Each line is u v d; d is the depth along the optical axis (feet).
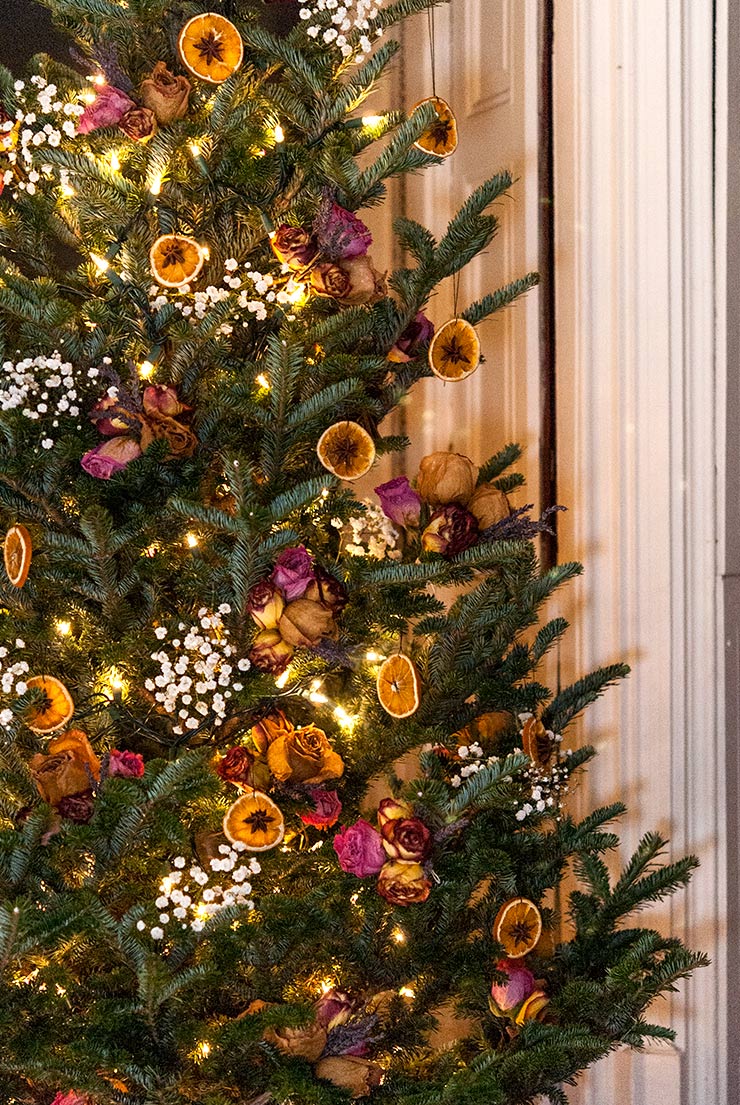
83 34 9.45
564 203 10.96
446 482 9.46
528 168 11.19
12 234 9.35
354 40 9.43
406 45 12.32
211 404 9.11
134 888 8.84
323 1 9.30
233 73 9.05
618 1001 8.97
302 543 9.52
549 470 11.12
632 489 10.59
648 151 10.53
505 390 11.47
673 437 10.48
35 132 9.32
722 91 10.46
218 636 9.12
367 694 9.59
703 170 10.46
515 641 10.16
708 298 10.48
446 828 8.96
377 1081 8.90
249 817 8.87
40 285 9.01
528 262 11.21
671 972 8.88
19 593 9.15
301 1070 8.68
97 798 8.61
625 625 10.61
